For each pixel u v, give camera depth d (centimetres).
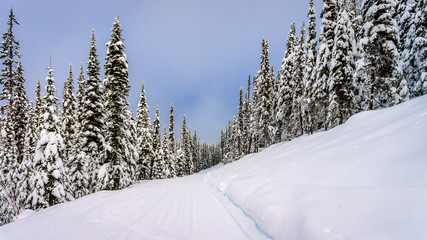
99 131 1847
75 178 1823
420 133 457
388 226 255
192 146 7556
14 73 2275
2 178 1688
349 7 2264
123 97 1730
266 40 3216
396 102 1581
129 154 1789
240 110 4969
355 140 662
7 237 446
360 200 327
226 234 426
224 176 1070
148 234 429
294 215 367
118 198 859
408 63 1938
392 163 412
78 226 490
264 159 1227
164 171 3566
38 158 1412
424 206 256
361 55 1700
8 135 2066
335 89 1830
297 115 2589
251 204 520
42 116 1460
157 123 3778
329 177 488
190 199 800
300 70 2494
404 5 2039
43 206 1382
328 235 284
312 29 2573
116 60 1727
